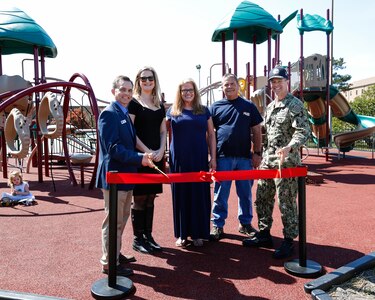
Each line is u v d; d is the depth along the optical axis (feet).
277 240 14.30
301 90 41.65
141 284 10.29
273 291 9.73
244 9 35.99
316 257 12.26
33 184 29.96
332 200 21.75
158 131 13.19
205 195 13.30
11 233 15.39
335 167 39.99
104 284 9.89
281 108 12.20
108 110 10.52
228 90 14.20
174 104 13.42
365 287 9.76
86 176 35.58
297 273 10.68
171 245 13.84
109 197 9.65
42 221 17.47
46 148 34.63
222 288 9.97
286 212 12.19
